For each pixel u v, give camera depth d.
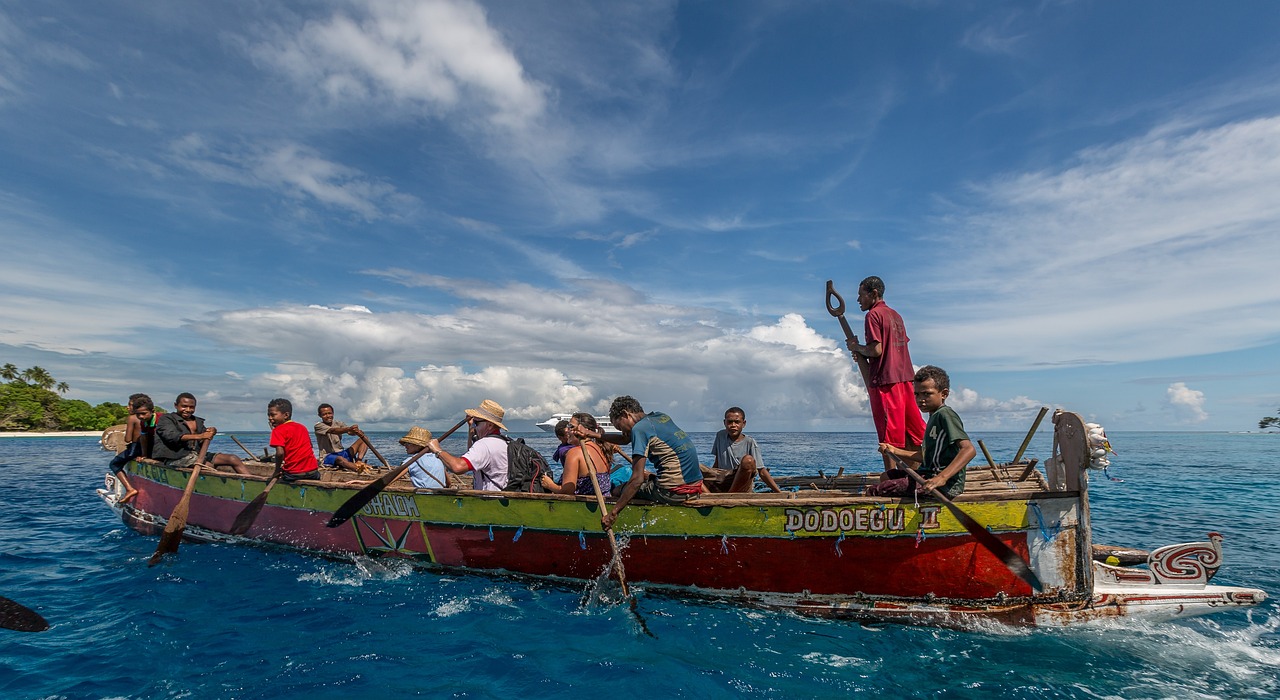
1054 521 5.08
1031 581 4.97
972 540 5.12
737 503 5.59
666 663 4.57
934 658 4.63
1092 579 5.12
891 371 6.18
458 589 6.41
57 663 4.59
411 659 4.67
